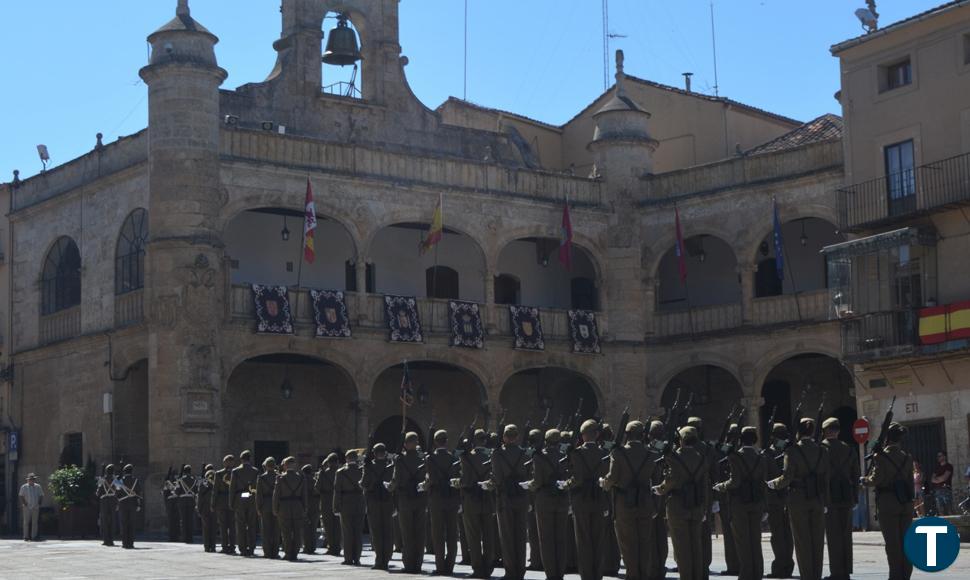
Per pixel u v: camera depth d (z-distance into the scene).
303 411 49.59
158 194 43.91
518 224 51.22
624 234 52.94
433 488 24.75
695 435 20.31
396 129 51.31
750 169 50.47
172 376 42.97
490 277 50.41
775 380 53.53
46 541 41.59
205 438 43.03
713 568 25.97
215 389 43.34
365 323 47.16
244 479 31.08
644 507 20.19
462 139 53.56
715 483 21.45
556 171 56.78
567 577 23.88
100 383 47.53
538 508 22.03
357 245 47.31
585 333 51.97
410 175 48.75
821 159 48.62
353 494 27.52
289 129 48.56
